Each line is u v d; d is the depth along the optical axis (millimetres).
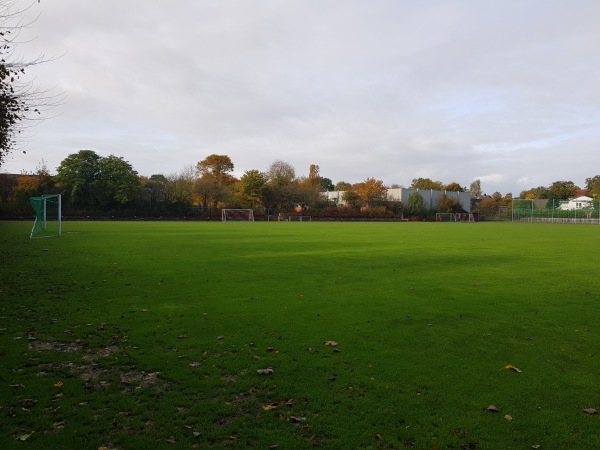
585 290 11258
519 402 4840
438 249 21703
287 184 85500
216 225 47219
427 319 8289
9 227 35344
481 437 4121
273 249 20719
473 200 129125
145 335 7121
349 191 90438
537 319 8359
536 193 130875
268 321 8023
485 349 6605
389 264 15883
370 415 4504
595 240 29250
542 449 3930
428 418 4457
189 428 4207
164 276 12672
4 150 14547
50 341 6785
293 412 4562
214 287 11156
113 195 60562
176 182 70062
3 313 8328
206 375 5523
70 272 13117
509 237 32031
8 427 4180
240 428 4250
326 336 7164
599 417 4512
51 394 4914
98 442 3957
